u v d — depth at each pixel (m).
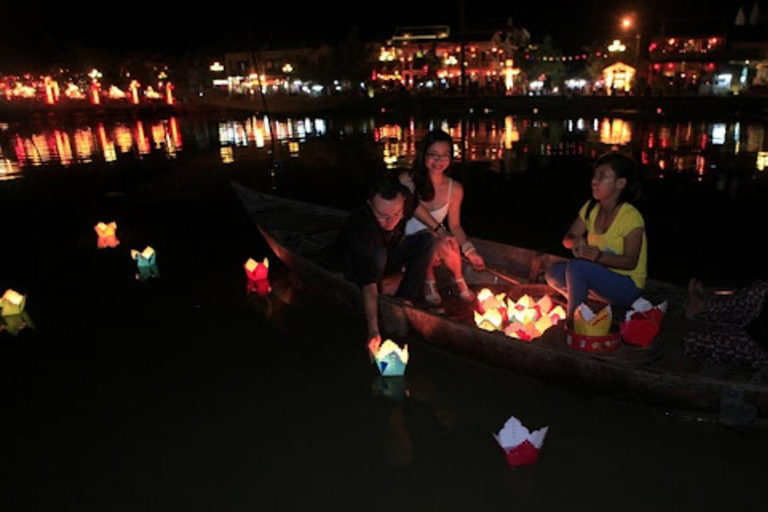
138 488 2.90
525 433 2.89
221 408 3.56
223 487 2.88
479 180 11.20
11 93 36.81
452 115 29.73
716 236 7.12
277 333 4.55
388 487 2.84
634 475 2.84
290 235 6.06
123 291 5.63
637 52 39.94
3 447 3.26
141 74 42.00
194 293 5.50
